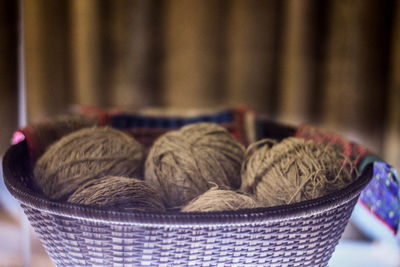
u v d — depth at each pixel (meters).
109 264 0.39
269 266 0.40
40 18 0.87
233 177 0.51
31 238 0.91
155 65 0.93
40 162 0.50
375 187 0.54
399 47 0.88
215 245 0.38
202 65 0.93
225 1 0.90
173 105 0.95
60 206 0.36
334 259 0.91
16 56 0.88
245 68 0.93
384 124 0.93
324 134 0.61
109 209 0.36
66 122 0.64
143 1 0.89
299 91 0.92
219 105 0.94
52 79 0.90
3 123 0.90
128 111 0.73
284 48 0.91
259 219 0.36
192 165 0.49
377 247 0.96
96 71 0.90
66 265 0.42
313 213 0.37
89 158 0.49
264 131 0.72
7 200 0.93
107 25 0.89
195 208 0.42
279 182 0.45
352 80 0.90
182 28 0.91
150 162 0.51
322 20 0.88
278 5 0.89
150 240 0.37
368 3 0.86
